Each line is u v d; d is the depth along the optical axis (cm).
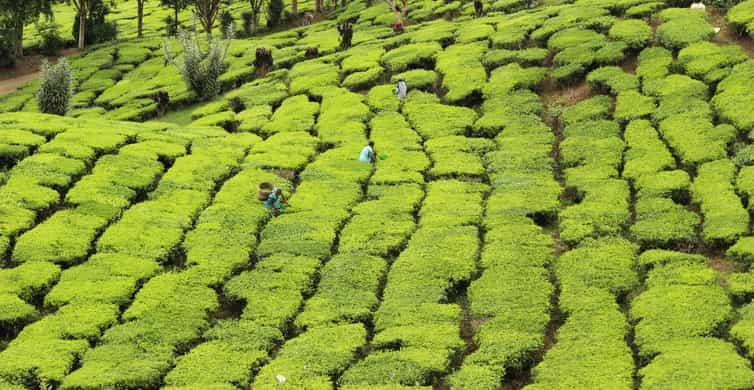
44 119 4050
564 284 2406
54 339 2284
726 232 2514
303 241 2828
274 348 2288
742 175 2867
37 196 3134
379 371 2058
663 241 2572
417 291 2445
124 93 5366
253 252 2833
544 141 3525
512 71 4284
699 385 1819
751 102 3322
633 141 3331
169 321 2378
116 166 3456
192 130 4094
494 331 2202
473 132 3812
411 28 5919
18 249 2758
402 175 3341
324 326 2312
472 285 2467
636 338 2094
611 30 4416
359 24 6681
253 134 4056
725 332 2105
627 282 2373
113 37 7581
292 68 5200
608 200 2889
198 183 3362
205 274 2647
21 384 2080
